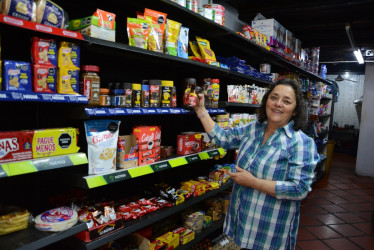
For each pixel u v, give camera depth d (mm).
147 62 2367
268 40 3885
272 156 1707
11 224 1389
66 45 1461
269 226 1724
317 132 6578
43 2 1343
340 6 4086
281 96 1682
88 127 1623
